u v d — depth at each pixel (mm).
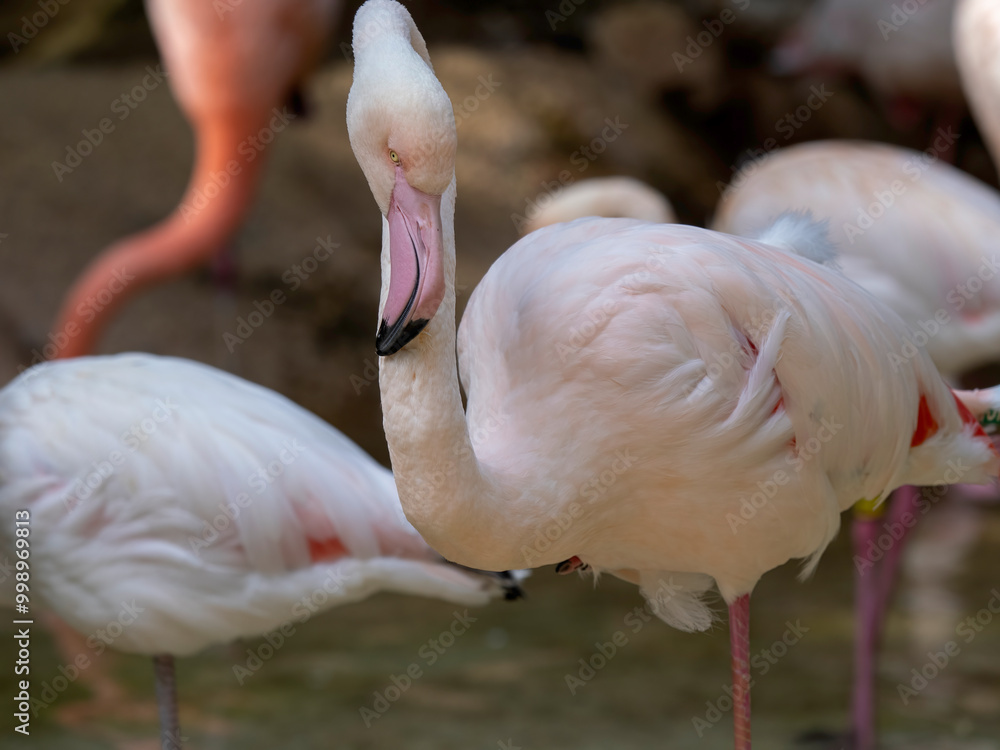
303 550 5543
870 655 6691
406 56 3564
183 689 7031
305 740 6344
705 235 4520
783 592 8750
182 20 10094
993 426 5324
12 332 12008
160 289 12875
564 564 5031
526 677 7270
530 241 4723
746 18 17062
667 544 4633
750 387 4262
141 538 5484
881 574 7305
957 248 7598
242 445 5551
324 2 10617
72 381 5707
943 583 8797
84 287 9305
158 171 13938
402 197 3580
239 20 9992
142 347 12344
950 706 6922
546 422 4164
